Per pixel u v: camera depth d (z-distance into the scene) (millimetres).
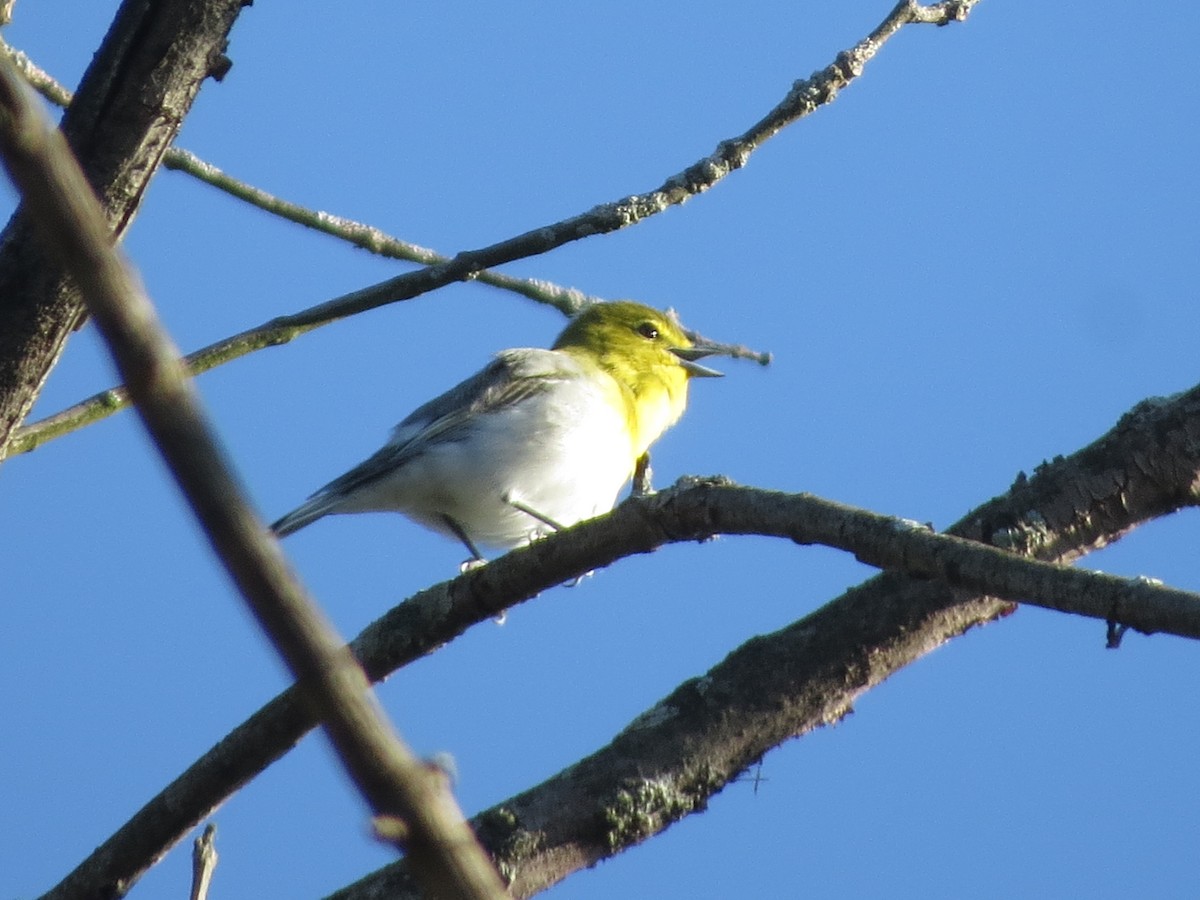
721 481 8914
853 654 9961
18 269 9391
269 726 9602
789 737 9961
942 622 10016
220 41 9352
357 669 4242
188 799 9789
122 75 9234
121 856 9922
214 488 3814
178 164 12867
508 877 9375
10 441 9938
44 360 9648
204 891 9055
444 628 9961
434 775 4176
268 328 11516
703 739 9836
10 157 3609
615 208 11391
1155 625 6672
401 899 9203
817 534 8180
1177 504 10055
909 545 7637
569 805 9602
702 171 11523
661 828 9719
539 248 11414
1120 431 10133
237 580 3908
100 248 3678
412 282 11438
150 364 3729
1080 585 6910
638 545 9266
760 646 10125
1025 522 10023
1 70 3598
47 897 10039
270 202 12961
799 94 11594
